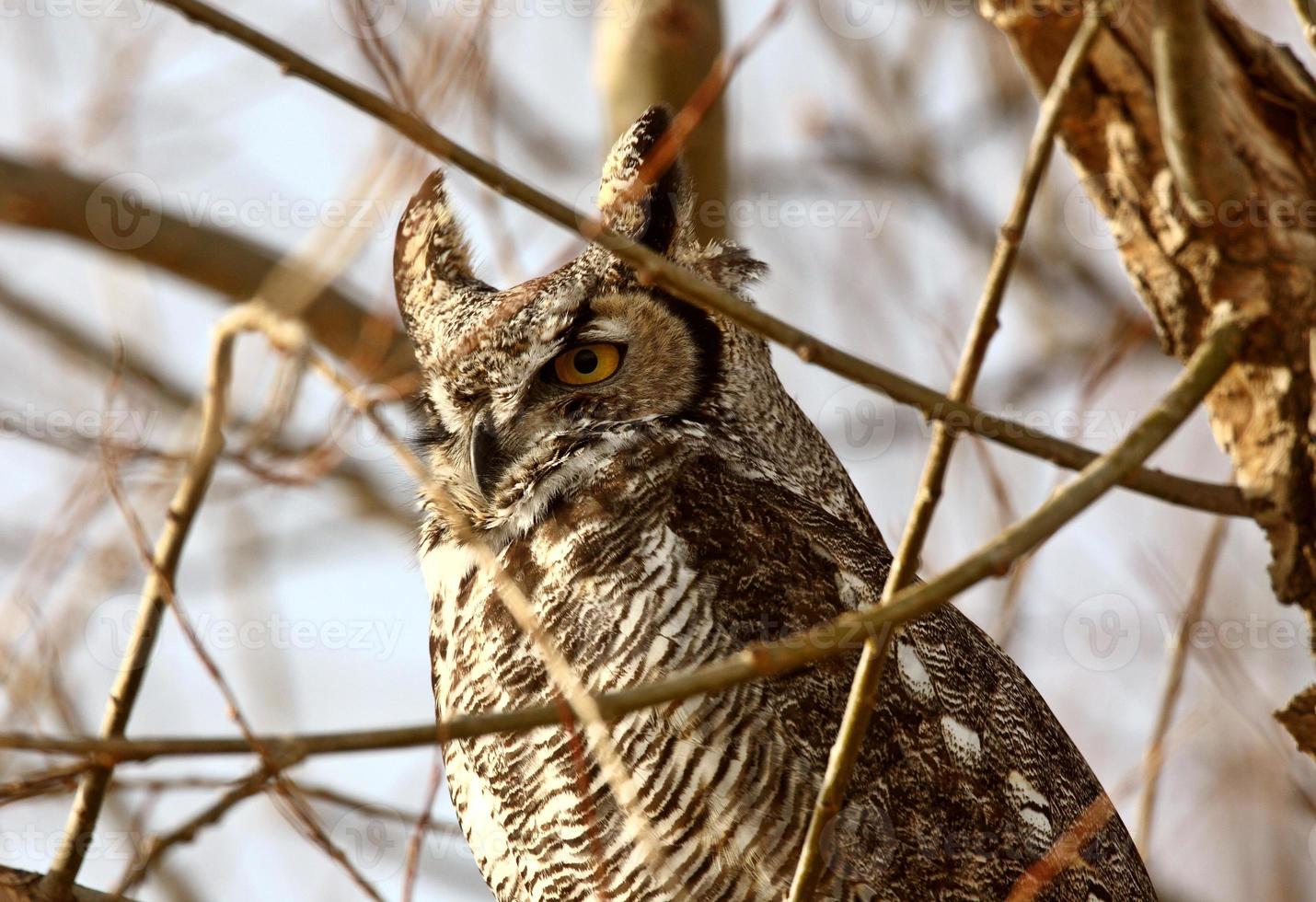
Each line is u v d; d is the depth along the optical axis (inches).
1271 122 325.1
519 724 241.4
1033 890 352.5
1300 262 319.6
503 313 414.9
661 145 382.6
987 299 263.3
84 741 216.1
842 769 273.4
